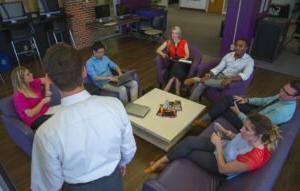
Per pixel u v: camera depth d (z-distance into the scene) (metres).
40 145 0.90
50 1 5.04
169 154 2.12
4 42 4.73
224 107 2.63
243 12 4.69
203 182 1.82
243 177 1.64
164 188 1.52
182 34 6.99
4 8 4.48
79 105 0.94
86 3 5.60
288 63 5.09
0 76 4.30
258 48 5.13
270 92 3.90
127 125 1.10
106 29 6.58
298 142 2.82
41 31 5.20
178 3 11.27
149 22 6.67
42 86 2.52
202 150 2.01
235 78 2.95
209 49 5.83
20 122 2.17
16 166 2.39
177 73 3.46
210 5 9.90
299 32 6.00
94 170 1.03
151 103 2.88
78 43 5.79
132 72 3.17
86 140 0.94
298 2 7.68
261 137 1.56
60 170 0.96
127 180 2.25
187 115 2.66
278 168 1.58
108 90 3.03
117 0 6.52
